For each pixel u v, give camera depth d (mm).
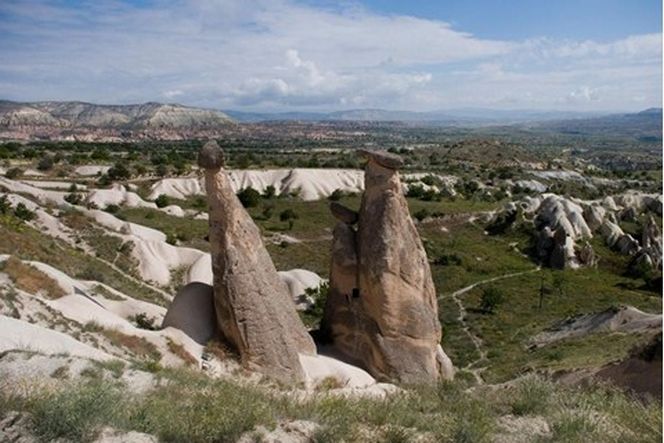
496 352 36312
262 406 9867
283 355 15555
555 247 68000
